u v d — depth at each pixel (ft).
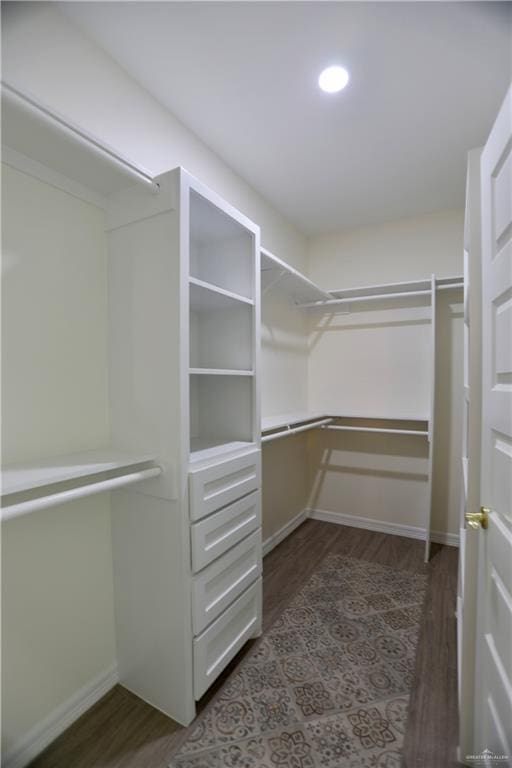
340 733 4.01
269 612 6.16
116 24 4.11
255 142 6.23
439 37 4.27
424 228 8.93
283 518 9.22
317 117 5.65
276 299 8.84
